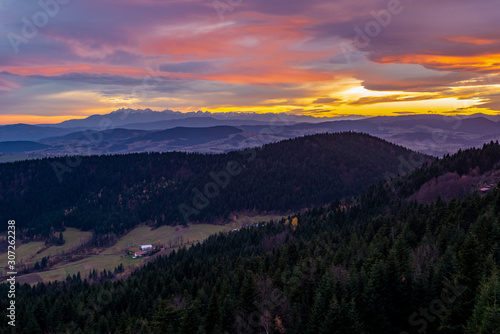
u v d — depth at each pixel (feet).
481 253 214.90
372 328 198.90
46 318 350.64
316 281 246.06
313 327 200.44
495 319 148.97
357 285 215.92
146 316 317.22
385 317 203.21
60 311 353.92
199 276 391.65
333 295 198.49
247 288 258.78
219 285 344.08
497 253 213.66
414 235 331.57
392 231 358.02
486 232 254.06
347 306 190.08
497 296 159.22
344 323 186.60
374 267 223.10
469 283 193.47
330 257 314.35
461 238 263.08
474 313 163.43
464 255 205.87
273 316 235.81
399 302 210.18
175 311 247.50
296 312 231.91
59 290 539.29
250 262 383.45
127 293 375.45
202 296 300.61
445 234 286.46
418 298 205.67
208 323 245.45
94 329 321.73
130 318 315.99
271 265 352.28
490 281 168.35
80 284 553.23
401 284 211.82
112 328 320.50
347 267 279.49
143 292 365.40
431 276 215.51
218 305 253.65
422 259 253.24
